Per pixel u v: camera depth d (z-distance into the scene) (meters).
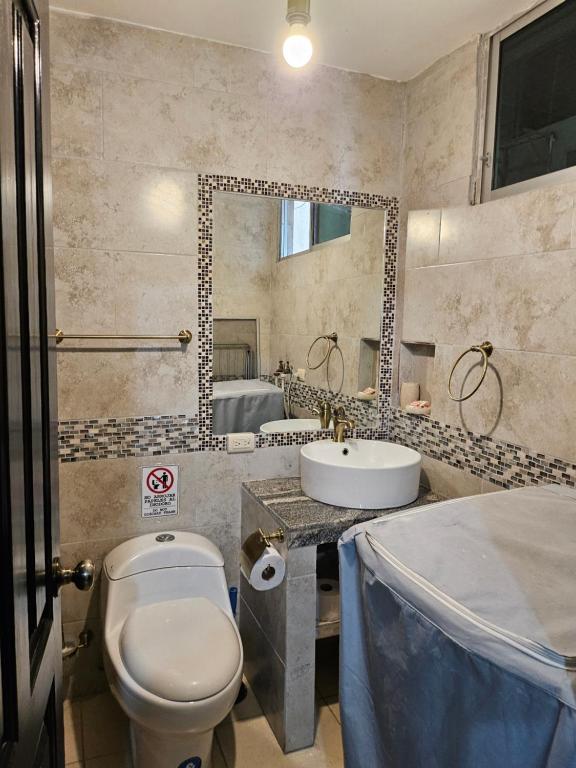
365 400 2.41
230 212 2.08
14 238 0.62
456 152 2.01
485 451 1.88
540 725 0.70
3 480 0.57
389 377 2.40
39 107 0.80
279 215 2.16
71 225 1.86
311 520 1.80
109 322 1.94
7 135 0.59
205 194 2.03
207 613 1.77
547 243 1.62
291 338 2.24
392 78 2.26
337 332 2.35
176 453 2.09
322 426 2.35
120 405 1.99
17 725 0.61
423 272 2.18
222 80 2.01
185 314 2.05
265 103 2.08
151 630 1.65
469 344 1.94
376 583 1.03
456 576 0.93
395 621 0.97
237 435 2.17
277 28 1.90
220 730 1.88
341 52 2.05
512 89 1.81
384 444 2.26
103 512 2.01
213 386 2.12
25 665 0.65
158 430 2.05
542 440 1.65
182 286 2.03
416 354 2.37
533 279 1.67
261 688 2.00
